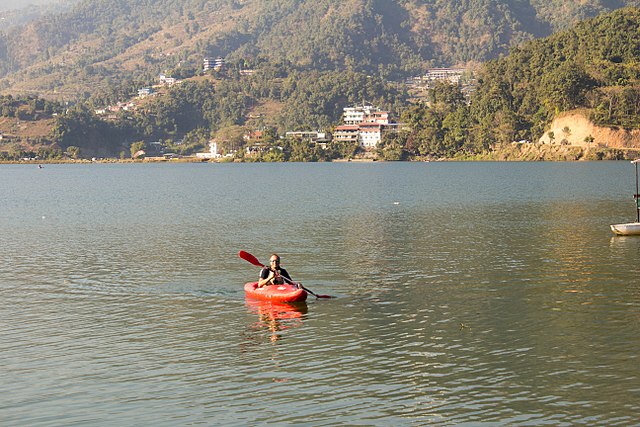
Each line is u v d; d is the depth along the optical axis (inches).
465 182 5108.3
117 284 1342.3
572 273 1387.8
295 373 836.0
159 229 2253.9
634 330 978.7
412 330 999.0
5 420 721.0
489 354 890.1
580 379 802.2
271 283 1224.8
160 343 956.0
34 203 3575.3
